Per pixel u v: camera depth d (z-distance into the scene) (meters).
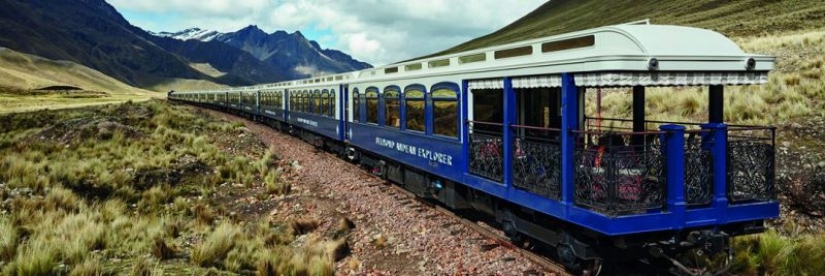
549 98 8.00
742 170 6.24
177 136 20.80
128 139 19.28
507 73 7.03
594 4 113.44
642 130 6.87
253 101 35.53
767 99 13.57
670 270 6.35
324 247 8.12
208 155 16.44
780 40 20.58
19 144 17.91
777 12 50.38
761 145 6.33
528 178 6.79
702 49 5.84
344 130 16.20
